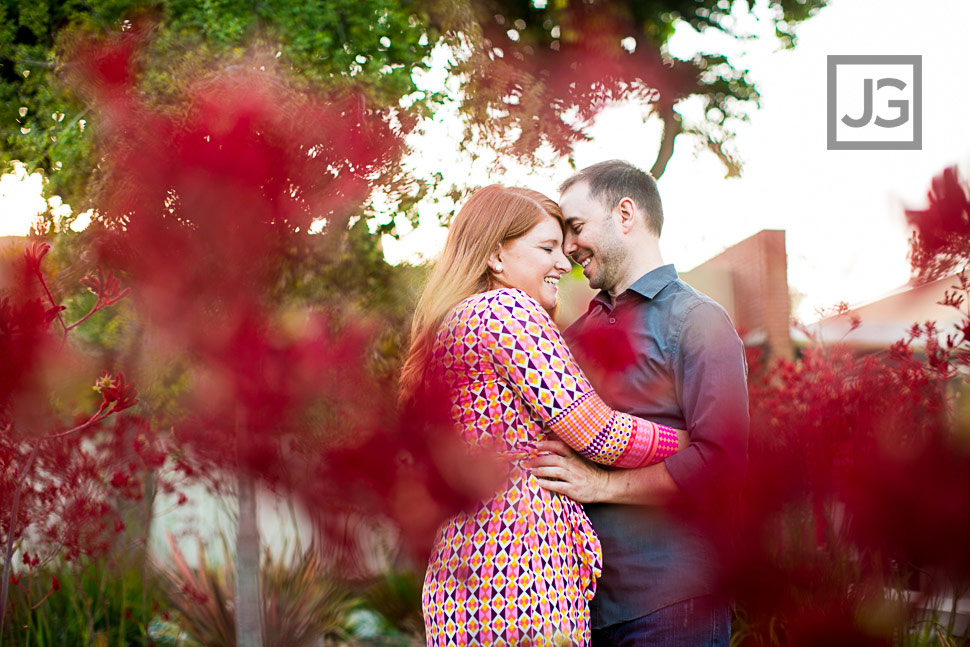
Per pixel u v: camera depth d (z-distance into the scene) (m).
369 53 3.30
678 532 1.91
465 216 1.98
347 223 3.23
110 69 3.04
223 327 3.02
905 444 2.26
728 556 1.94
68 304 3.24
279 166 2.93
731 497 1.92
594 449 1.76
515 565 1.69
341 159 3.08
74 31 3.20
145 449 3.68
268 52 3.05
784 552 2.30
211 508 4.65
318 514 3.25
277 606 3.77
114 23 3.27
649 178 2.18
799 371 3.32
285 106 2.91
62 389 3.05
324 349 3.08
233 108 2.87
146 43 3.14
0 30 3.36
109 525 3.83
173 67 3.03
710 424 1.85
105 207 2.96
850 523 2.29
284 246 3.05
